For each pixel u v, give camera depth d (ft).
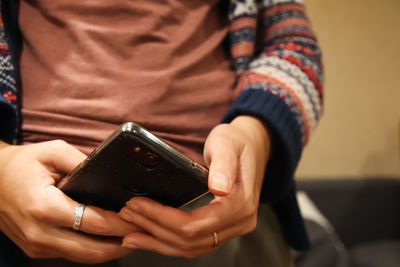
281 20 2.12
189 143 1.74
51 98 1.61
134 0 1.72
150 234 1.33
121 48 1.66
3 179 1.27
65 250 1.31
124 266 1.73
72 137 1.56
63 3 1.67
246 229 1.40
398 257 5.53
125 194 1.25
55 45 1.67
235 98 1.96
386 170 6.64
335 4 5.99
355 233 6.27
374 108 6.40
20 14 1.79
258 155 1.50
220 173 1.12
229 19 2.10
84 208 1.24
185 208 1.32
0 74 1.53
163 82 1.66
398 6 6.08
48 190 1.23
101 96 1.61
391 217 6.27
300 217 2.28
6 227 1.36
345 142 6.49
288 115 1.73
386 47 6.20
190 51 1.85
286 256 2.28
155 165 1.10
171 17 1.80
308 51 2.02
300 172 6.58
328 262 4.92
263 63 1.94
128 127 1.01
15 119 1.49
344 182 6.30
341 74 6.24
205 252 1.35
